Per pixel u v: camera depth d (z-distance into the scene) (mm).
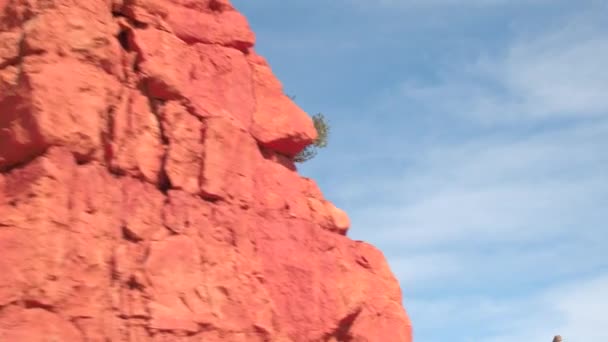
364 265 30656
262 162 29297
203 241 26656
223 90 29406
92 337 24109
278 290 27906
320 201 30953
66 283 24125
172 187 26906
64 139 25281
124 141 26500
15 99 25234
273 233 28484
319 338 28219
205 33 29797
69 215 24734
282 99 30922
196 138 27734
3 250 23750
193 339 25422
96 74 26328
